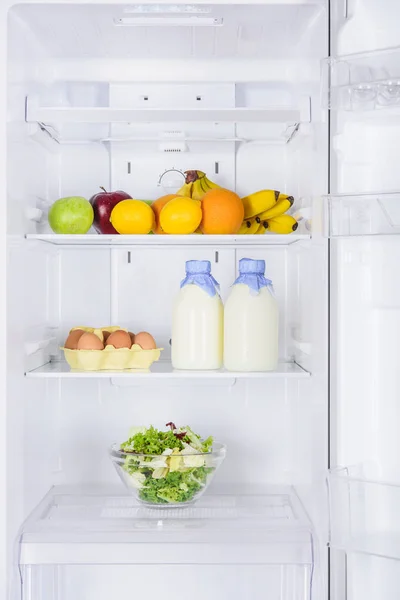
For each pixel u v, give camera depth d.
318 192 1.55
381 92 1.27
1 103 1.53
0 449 1.53
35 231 1.78
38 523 1.58
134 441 1.72
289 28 1.67
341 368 1.43
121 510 1.69
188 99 1.88
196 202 1.70
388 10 1.39
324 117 1.47
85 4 1.54
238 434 1.95
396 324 1.42
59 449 1.94
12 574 1.54
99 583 1.87
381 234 1.23
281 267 1.95
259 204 1.76
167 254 1.94
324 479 1.44
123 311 1.94
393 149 1.42
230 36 1.71
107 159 1.94
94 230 1.96
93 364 1.71
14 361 1.58
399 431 1.42
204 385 1.94
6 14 1.53
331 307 1.45
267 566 1.86
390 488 1.32
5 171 1.53
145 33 1.68
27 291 1.69
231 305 1.73
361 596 1.42
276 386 1.95
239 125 1.76
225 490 1.93
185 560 1.53
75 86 1.89
